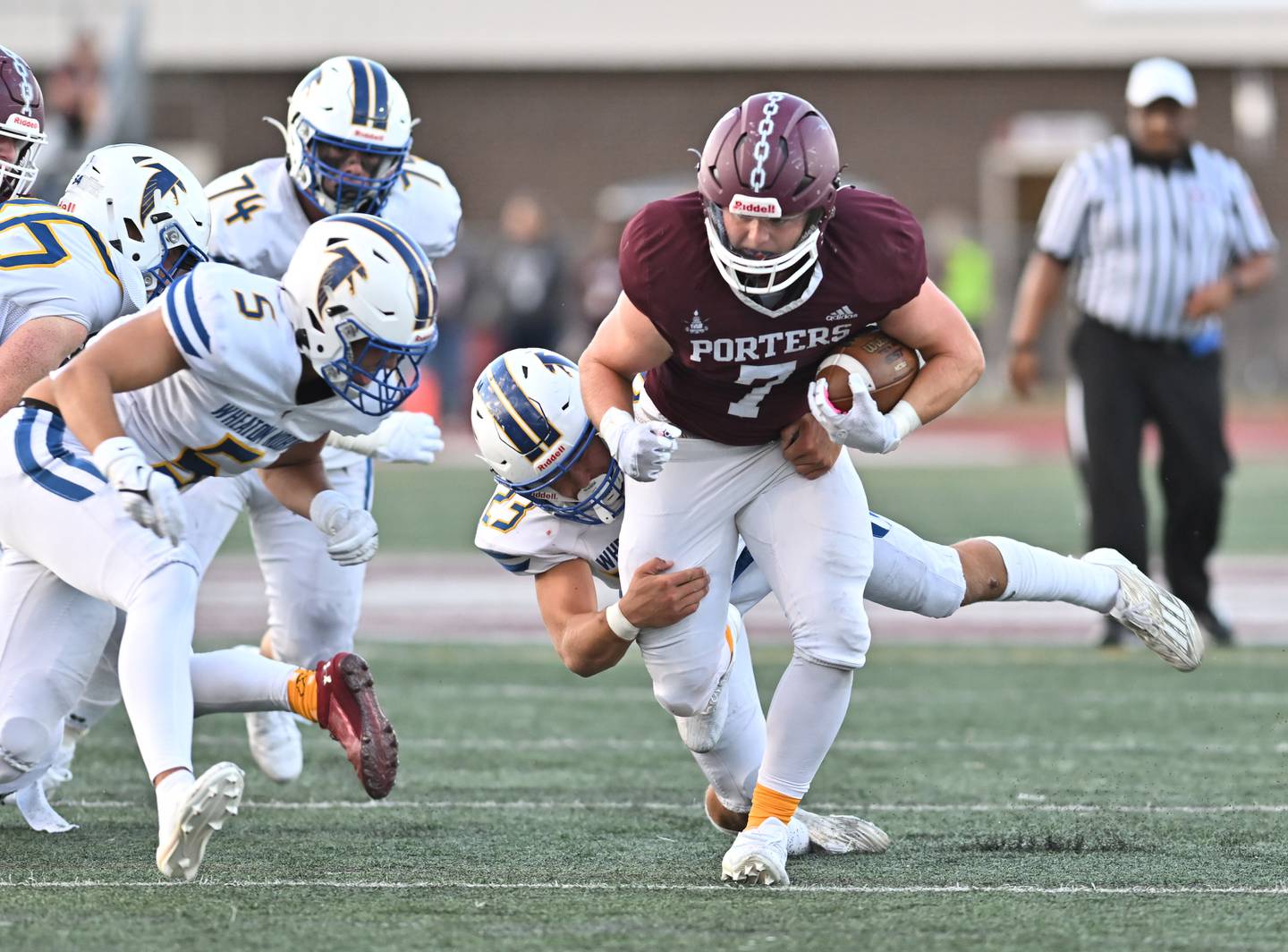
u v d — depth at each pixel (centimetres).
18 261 1242
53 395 1209
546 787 1548
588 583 1295
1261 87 6888
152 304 1167
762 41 6975
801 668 1214
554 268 5012
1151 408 2295
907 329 1214
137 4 5878
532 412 1234
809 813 1331
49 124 5294
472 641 2414
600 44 6994
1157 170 2275
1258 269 2348
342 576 1522
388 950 1004
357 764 1172
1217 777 1587
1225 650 2308
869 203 1173
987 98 6988
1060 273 2352
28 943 1012
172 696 1141
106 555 1159
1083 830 1370
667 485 1234
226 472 1231
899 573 1299
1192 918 1088
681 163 7069
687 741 1293
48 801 1467
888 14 6950
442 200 1603
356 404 1168
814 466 1202
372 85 1445
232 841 1323
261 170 1501
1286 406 5884
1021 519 3450
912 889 1170
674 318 1155
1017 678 2145
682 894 1153
